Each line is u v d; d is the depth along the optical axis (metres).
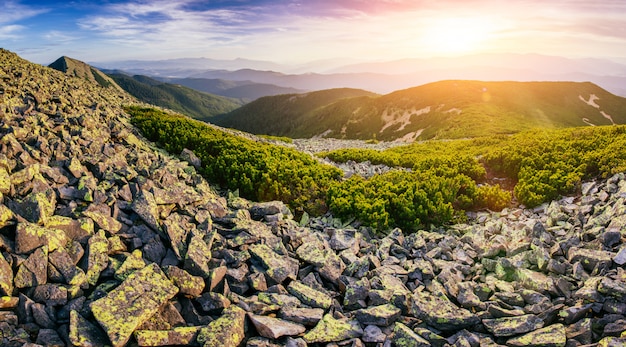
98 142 11.86
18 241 5.96
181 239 7.91
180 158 16.58
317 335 6.39
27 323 5.30
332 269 8.52
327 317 6.89
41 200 6.89
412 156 25.88
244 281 7.58
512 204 14.82
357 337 6.62
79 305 5.73
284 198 14.36
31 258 5.87
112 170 9.86
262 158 17.45
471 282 8.27
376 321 6.91
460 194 15.45
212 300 6.64
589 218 11.00
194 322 6.32
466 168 18.80
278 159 18.33
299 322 6.76
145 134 19.06
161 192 9.14
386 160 24.47
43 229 6.31
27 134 10.02
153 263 6.75
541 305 7.10
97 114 16.97
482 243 10.27
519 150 20.03
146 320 5.80
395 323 6.82
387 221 12.38
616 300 6.73
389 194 13.94
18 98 13.53
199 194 10.62
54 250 6.23
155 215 8.29
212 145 18.64
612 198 11.77
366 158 25.80
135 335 5.49
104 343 5.30
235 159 16.47
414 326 6.96
